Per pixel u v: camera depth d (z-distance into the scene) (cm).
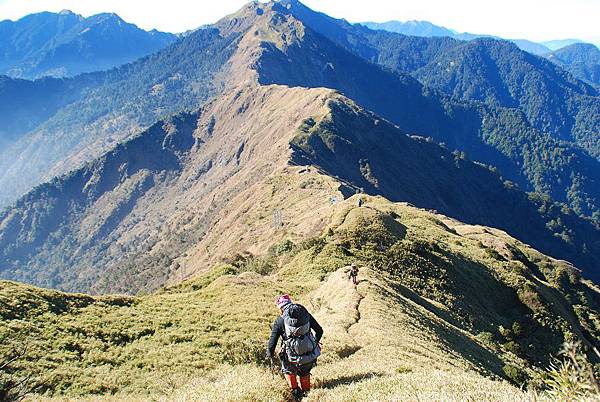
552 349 5206
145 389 1825
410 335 2664
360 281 3616
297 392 1215
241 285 3634
